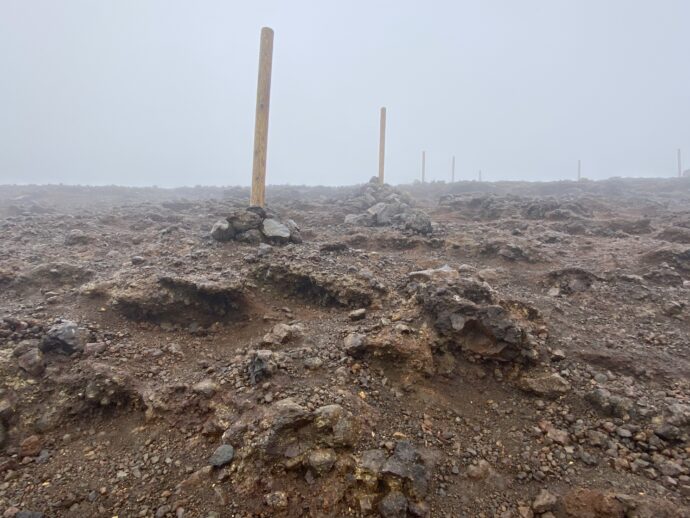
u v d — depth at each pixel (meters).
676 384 3.96
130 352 4.42
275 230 7.63
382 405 3.68
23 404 3.65
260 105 8.23
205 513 2.77
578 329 5.05
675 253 7.15
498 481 3.10
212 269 6.01
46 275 6.24
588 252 8.19
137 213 13.27
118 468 3.18
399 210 12.42
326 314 5.34
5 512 2.81
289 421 3.16
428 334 4.29
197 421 3.57
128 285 5.34
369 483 2.88
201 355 4.59
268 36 8.12
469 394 3.98
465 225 11.18
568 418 3.65
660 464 3.12
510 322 4.23
